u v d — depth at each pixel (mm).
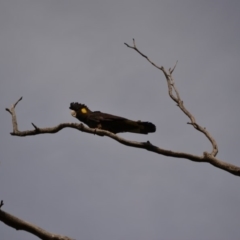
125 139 13070
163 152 12672
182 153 12555
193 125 13258
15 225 9625
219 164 12258
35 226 9648
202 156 12492
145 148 12805
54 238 9570
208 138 12930
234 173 12094
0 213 9531
